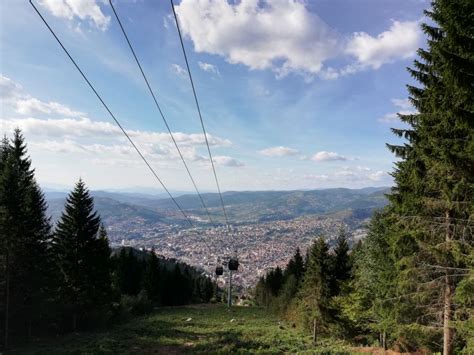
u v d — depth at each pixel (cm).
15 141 3678
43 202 3519
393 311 1723
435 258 1479
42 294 3319
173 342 2828
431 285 1487
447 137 1388
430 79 1423
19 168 3591
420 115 1436
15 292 3119
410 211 1630
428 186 1466
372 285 2320
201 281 10981
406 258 1545
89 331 3788
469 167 1289
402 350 2281
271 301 6688
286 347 2625
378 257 2230
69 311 3759
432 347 1842
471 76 1185
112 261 4372
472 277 1235
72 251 3766
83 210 3862
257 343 2703
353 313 2598
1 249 2930
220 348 2483
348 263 3553
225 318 4991
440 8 1293
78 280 3734
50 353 2405
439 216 1498
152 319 4653
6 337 2852
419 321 1650
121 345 2659
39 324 3562
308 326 3631
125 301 5462
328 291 3319
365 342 3095
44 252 3344
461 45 1198
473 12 1186
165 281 7919
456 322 1387
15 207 3009
